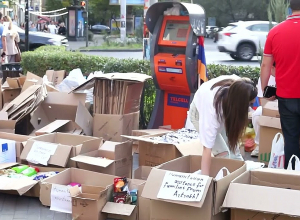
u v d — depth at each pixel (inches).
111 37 1206.3
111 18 1681.8
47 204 181.5
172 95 266.8
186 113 263.3
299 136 185.0
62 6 1652.3
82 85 251.6
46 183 179.6
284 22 184.2
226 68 301.1
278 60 183.8
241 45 732.0
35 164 203.6
